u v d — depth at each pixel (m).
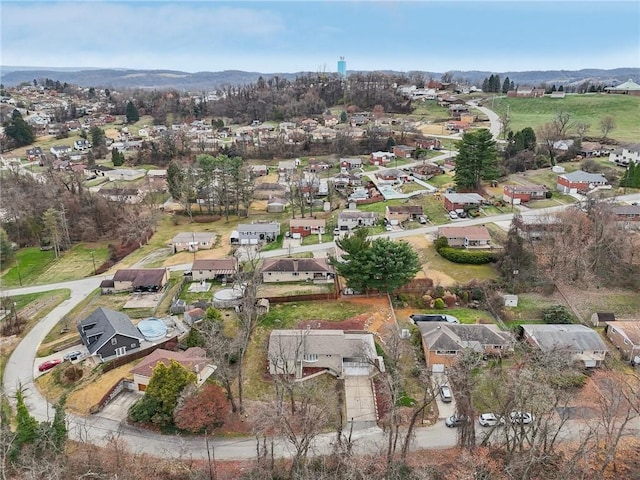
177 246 91.31
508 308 65.25
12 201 105.19
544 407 38.38
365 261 65.75
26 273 87.19
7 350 60.44
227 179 111.75
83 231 102.56
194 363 51.59
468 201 95.75
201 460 42.22
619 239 72.00
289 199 117.69
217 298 68.50
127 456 41.22
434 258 78.50
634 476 39.44
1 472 34.56
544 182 108.50
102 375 53.62
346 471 38.47
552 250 71.88
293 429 43.94
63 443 40.78
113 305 70.50
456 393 43.59
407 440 39.88
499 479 37.91
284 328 61.59
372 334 59.34
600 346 54.06
